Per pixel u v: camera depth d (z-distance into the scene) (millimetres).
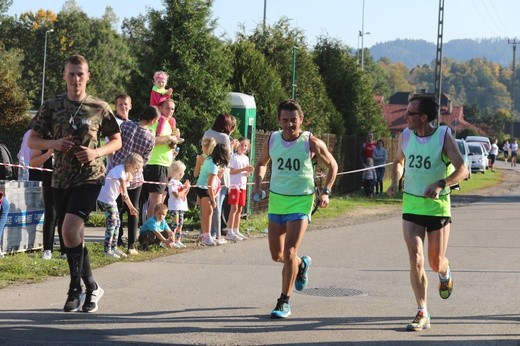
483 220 24297
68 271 12273
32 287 11070
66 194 9516
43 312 9617
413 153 9469
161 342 8391
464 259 15516
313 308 10469
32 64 119750
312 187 9984
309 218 10039
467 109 169125
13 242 13758
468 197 36375
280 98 26656
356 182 37219
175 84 20531
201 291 11344
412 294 11641
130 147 14453
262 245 16734
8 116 49781
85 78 9484
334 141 32125
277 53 31391
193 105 20609
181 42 20672
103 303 10281
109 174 13883
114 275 12266
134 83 21016
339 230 20422
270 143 10070
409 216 9516
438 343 8688
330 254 15758
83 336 8531
